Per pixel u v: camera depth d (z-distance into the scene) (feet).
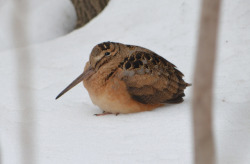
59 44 54.60
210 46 13.65
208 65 13.76
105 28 55.26
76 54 51.19
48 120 34.76
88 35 55.16
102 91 34.17
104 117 34.76
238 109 33.22
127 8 57.52
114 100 34.17
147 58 35.01
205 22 13.60
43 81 45.14
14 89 42.34
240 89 37.52
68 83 44.19
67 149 29.45
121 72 33.91
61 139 31.14
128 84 33.96
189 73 42.63
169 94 35.29
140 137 30.19
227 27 48.03
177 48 47.57
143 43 49.65
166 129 30.91
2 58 51.85
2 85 43.88
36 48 54.39
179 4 53.62
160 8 54.90
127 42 50.52
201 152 14.24
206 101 13.97
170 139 29.43
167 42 49.01
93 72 34.40
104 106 34.86
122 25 54.65
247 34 46.47
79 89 42.42
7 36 56.95
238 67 41.57
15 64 49.55
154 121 32.50
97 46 34.37
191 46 47.29
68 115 35.76
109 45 34.22
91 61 34.55
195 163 14.37
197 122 14.15
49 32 60.44
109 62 34.01
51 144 30.37
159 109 35.24
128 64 34.22
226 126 30.58
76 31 57.57
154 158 27.17
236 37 46.29
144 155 27.68
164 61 36.01
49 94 41.24
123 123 32.96
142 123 32.42
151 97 34.71
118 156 27.86
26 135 24.62
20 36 16.99
